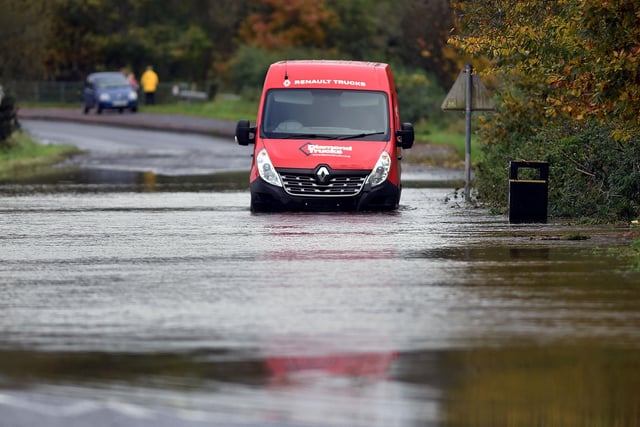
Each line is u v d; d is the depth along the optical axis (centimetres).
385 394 1739
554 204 4616
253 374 1864
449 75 11800
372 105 5016
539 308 2434
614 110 3909
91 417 1623
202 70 17550
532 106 5478
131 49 17225
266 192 4794
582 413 1642
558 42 4366
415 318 2327
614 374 1858
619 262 3148
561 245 3559
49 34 12031
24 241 3734
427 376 1845
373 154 4859
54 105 16875
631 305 2469
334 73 5066
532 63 4609
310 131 4941
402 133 5009
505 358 1969
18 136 9581
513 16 4731
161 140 10800
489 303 2497
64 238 3819
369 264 3130
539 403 1689
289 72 5062
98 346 2077
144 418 1619
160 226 4212
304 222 4369
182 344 2089
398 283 2786
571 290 2669
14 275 2950
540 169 4369
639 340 2111
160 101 16288
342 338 2133
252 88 15088
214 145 10194
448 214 4725
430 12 11850
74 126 12712
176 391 1759
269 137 4906
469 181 5347
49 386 1797
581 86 3928
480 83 5381
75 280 2859
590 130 4594
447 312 2394
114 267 3092
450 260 3209
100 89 14400
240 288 2719
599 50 3819
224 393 1748
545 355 1991
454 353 2009
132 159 8712
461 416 1627
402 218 4541
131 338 2145
